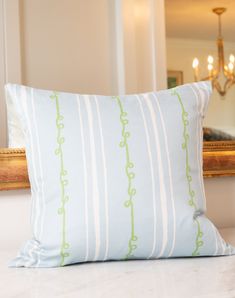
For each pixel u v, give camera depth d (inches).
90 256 28.5
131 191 28.0
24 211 35.7
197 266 28.5
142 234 28.1
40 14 58.1
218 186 42.8
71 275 27.0
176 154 29.7
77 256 28.2
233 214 43.3
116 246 28.1
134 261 29.7
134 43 61.3
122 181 28.1
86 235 27.5
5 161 34.6
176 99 31.2
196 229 29.0
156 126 29.7
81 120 29.0
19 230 35.5
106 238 27.8
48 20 58.5
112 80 62.1
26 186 35.1
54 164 28.2
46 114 29.0
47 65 58.3
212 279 25.7
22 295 23.6
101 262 29.5
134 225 27.9
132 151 28.7
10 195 35.3
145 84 62.1
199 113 31.7
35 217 29.0
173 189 29.0
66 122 28.8
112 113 29.6
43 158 28.5
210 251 29.9
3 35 55.6
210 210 42.3
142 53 62.1
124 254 28.6
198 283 25.0
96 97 30.7
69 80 59.6
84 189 27.8
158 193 28.5
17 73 56.2
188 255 29.8
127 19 60.5
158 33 62.3
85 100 30.1
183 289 24.0
